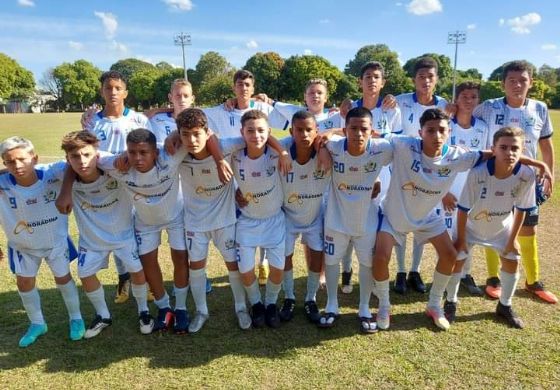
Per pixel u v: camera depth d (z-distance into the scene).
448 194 3.68
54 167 3.46
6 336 3.55
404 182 3.48
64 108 80.94
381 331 3.56
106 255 3.57
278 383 2.92
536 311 3.82
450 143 4.20
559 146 15.43
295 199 3.67
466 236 3.85
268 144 3.45
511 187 3.49
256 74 54.06
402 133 4.47
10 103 70.56
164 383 2.95
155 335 3.56
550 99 53.94
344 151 3.39
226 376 3.01
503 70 4.18
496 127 4.20
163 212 3.51
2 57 71.62
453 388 2.83
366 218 3.53
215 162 3.26
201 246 3.58
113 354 3.29
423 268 4.85
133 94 68.44
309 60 53.09
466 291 4.28
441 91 53.78
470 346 3.30
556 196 7.76
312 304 3.84
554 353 3.18
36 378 3.02
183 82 4.36
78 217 3.49
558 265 4.71
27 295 3.44
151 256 3.61
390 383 2.89
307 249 3.86
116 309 4.04
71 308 3.54
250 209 3.62
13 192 3.26
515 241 3.59
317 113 4.52
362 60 79.25
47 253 3.44
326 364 3.12
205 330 3.64
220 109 4.68
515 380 2.89
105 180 3.38
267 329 3.64
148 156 3.19
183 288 3.68
